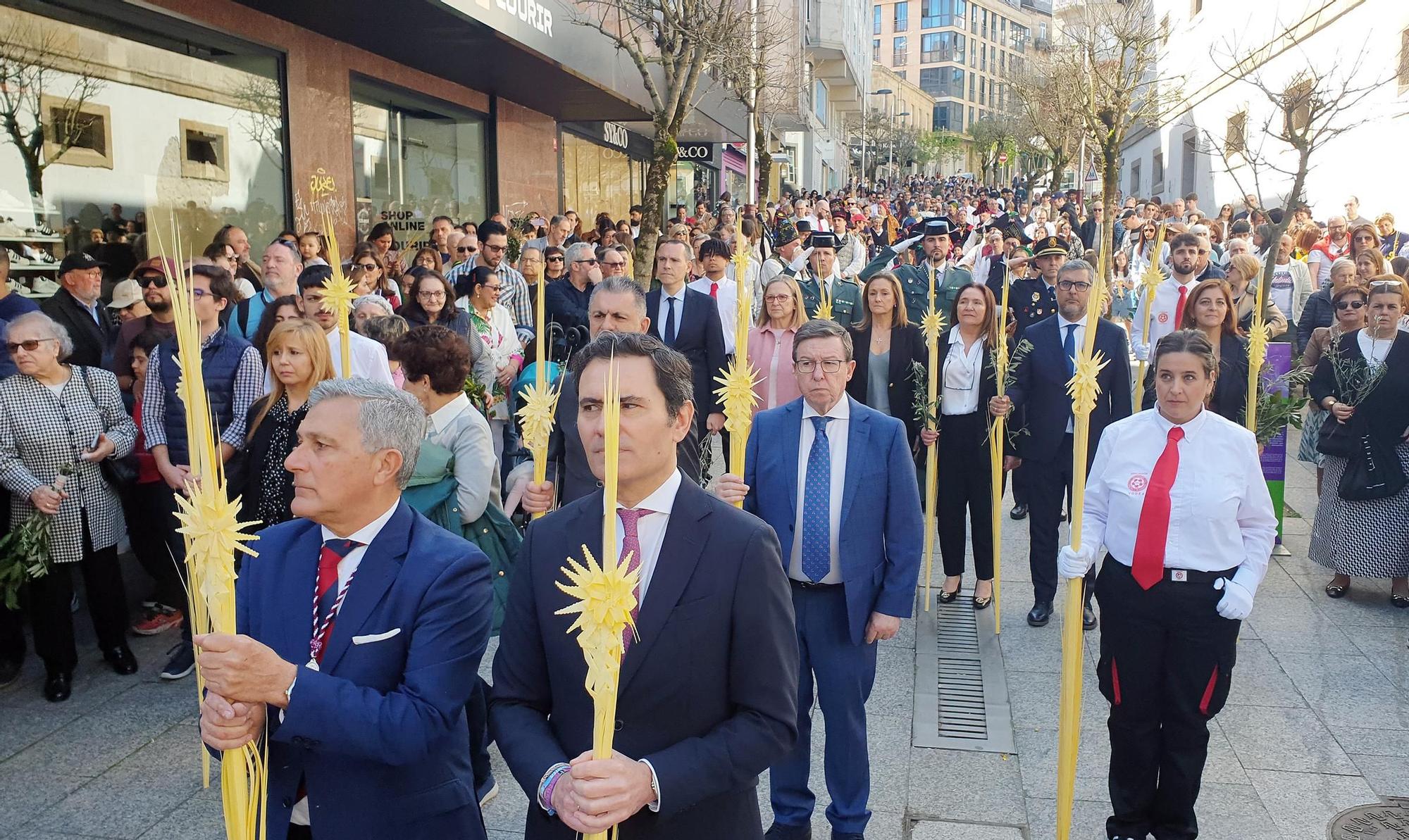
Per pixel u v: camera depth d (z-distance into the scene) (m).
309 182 10.34
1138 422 3.53
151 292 5.83
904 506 3.60
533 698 2.22
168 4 8.38
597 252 10.53
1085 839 3.71
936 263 8.76
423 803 2.34
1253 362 5.35
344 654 2.27
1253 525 3.39
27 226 7.41
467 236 9.42
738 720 2.10
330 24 9.92
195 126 8.91
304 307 5.24
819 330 3.67
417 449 2.42
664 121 10.32
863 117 53.28
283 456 4.33
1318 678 5.01
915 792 4.06
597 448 2.13
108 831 3.79
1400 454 5.75
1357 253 8.97
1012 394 5.72
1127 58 19.42
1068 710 3.38
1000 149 56.75
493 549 4.13
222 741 2.03
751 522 2.21
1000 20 96.50
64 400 4.96
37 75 7.46
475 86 13.73
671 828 2.13
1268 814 3.85
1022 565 6.92
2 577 4.53
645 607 2.10
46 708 4.83
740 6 15.61
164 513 5.55
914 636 5.70
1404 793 3.97
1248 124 18.17
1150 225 13.32
